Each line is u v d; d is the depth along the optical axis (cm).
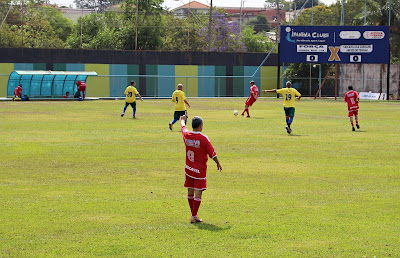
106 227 1530
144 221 1595
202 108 7288
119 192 1986
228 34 17012
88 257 1286
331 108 7494
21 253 1312
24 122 4853
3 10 14300
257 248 1353
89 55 10894
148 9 14262
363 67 11288
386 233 1478
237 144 3384
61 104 7931
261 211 1717
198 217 1631
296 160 2762
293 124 4841
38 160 2709
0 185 2102
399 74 11388
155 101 9106
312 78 11194
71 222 1578
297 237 1442
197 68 11506
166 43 16025
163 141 3497
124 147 3203
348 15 15550
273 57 11825
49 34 15412
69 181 2188
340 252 1323
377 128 4484
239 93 11688
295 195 1952
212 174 2367
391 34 12388
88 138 3644
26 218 1617
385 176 2325
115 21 15088
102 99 9962
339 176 2323
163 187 2081
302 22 16962
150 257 1287
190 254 1307
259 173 2394
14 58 10531
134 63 11156
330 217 1644
